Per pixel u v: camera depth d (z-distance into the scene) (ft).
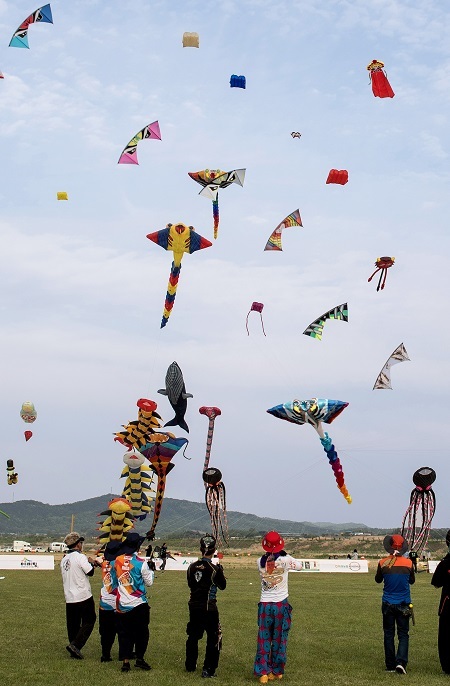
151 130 61.57
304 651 45.62
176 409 59.82
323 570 136.05
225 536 54.13
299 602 74.95
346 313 65.72
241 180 63.46
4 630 51.90
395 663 39.50
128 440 60.39
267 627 37.52
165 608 67.41
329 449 60.75
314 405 59.82
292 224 66.39
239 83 67.56
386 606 39.96
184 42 60.29
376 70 58.95
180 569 130.52
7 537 506.07
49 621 57.16
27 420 94.99
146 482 61.36
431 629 56.49
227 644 48.16
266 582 38.14
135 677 36.81
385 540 40.93
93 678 36.24
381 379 64.54
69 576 42.16
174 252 64.49
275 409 60.44
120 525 47.88
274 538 38.58
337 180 66.95
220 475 54.54
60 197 77.82
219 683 36.04
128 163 62.75
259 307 67.41
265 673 36.58
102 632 41.32
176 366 59.16
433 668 40.86
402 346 64.49
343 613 65.10
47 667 38.75
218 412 61.46
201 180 63.26
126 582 38.88
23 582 97.25
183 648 46.24
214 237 64.49
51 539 493.77
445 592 39.45
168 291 65.46
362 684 36.04
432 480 51.37
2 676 36.22
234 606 70.59
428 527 51.37
